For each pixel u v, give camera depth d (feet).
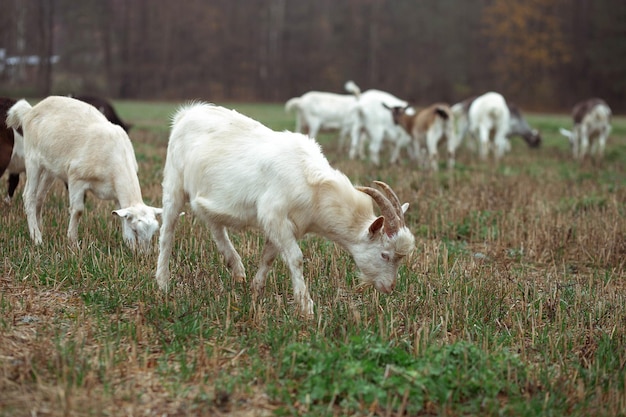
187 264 21.83
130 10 185.26
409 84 174.19
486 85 171.22
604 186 40.81
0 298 17.97
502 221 29.96
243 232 24.58
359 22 179.52
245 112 112.47
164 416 13.07
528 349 17.06
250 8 184.55
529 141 68.23
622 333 17.88
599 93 163.94
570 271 25.00
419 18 173.06
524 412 13.42
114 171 23.81
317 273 21.56
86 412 12.87
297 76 182.80
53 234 24.30
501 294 20.80
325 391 13.70
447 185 39.27
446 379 14.25
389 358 14.99
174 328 16.69
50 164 24.16
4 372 14.02
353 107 51.03
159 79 183.73
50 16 160.35
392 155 52.31
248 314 17.88
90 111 24.82
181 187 19.77
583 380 15.15
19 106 25.08
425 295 20.15
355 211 18.20
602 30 157.99
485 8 167.84
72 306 18.37
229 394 13.65
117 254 22.54
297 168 17.92
